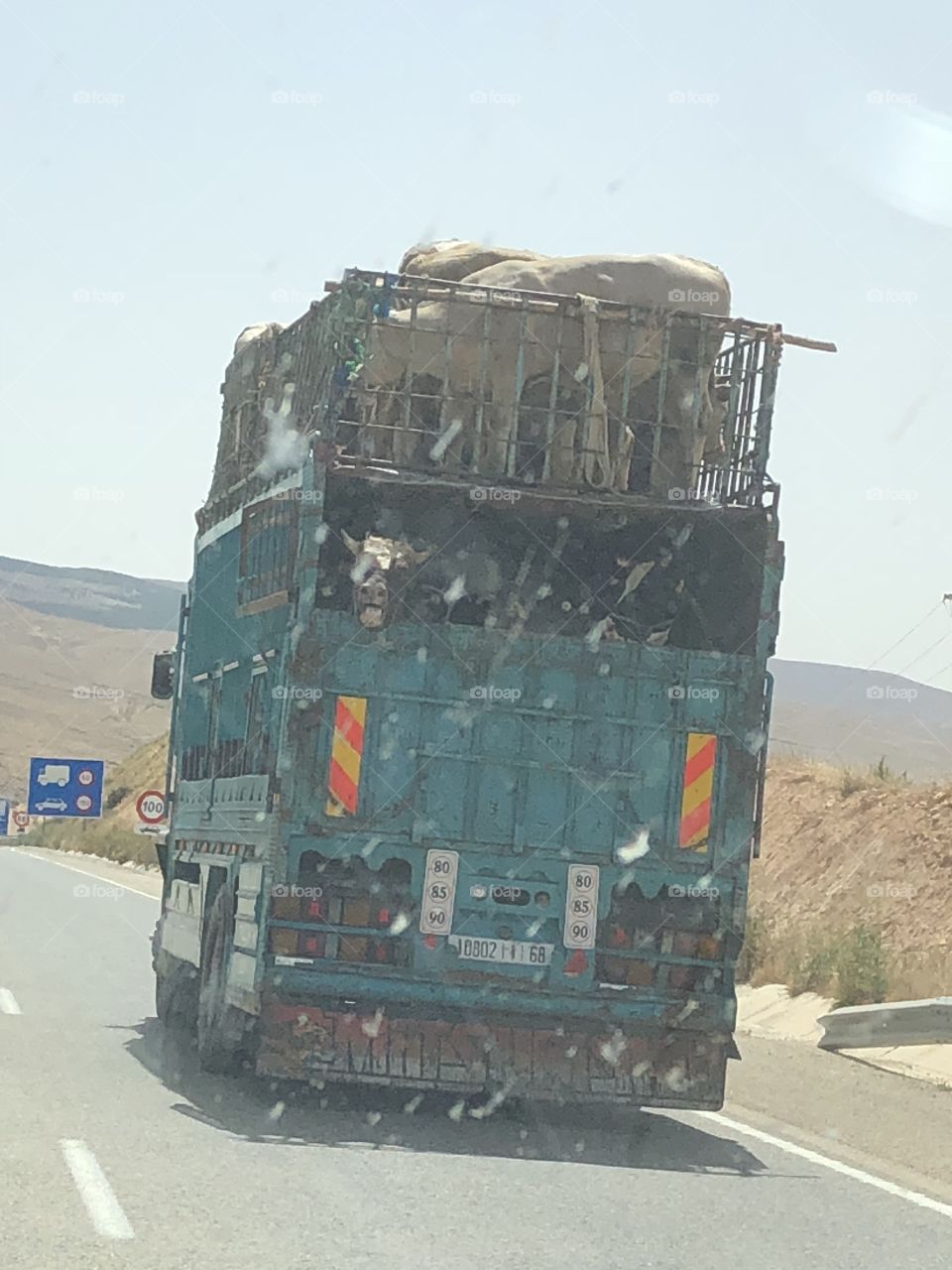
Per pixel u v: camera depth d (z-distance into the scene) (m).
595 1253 8.94
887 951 25.45
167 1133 11.66
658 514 14.16
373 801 13.00
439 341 13.89
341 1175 10.63
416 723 13.09
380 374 13.92
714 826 13.30
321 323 14.21
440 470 13.65
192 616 18.14
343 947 12.88
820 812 34.91
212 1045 14.39
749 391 13.96
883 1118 14.79
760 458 13.74
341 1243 8.76
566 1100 12.91
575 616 15.80
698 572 14.98
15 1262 7.93
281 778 12.91
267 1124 12.38
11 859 69.38
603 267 14.44
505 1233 9.26
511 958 13.01
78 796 48.12
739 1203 10.67
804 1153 12.84
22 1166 10.20
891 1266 9.13
